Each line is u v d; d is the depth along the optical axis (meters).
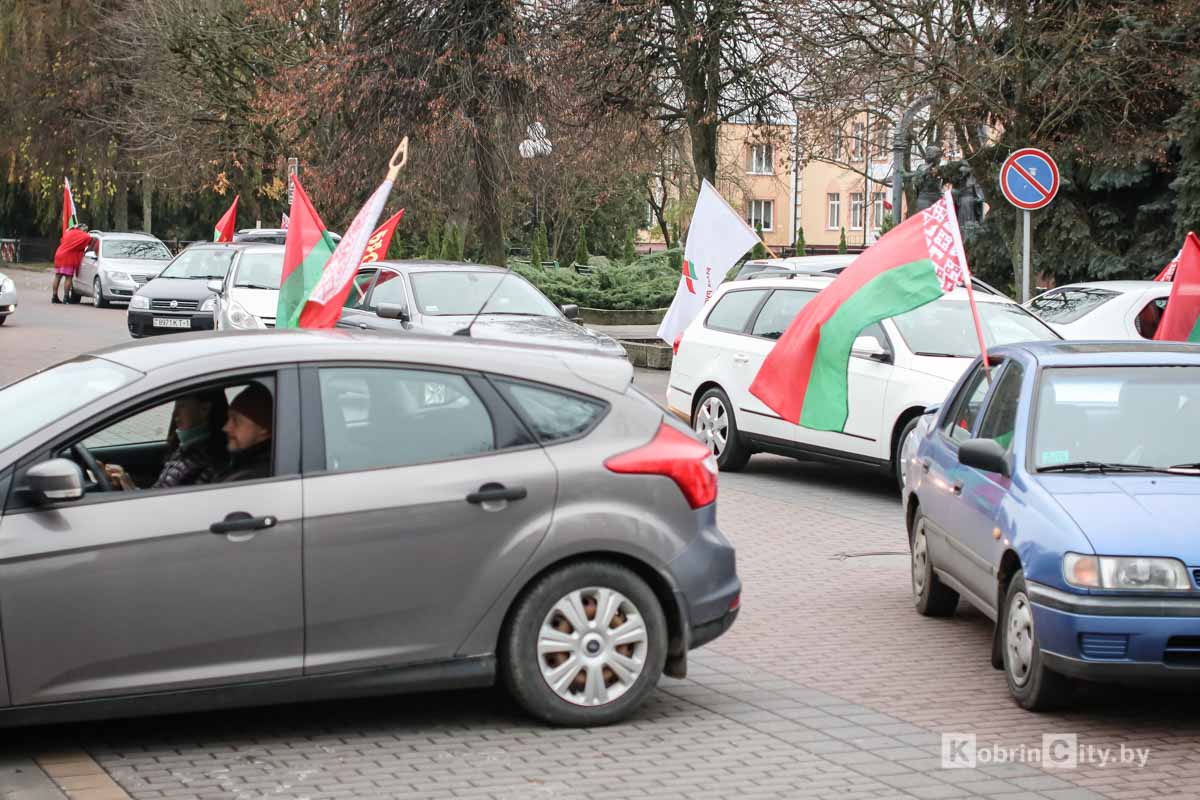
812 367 9.20
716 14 28.02
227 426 5.90
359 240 8.82
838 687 6.98
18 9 54.28
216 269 27.48
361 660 5.83
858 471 14.99
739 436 14.37
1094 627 6.11
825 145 27.86
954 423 8.46
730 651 7.68
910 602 8.95
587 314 35.91
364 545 5.80
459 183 30.95
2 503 5.50
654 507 6.19
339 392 5.95
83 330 28.95
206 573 5.62
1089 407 7.18
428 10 29.81
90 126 55.38
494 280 16.48
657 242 80.38
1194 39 23.88
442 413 6.05
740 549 10.63
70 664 5.50
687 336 15.16
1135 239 27.02
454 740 5.98
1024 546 6.52
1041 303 17.00
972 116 24.48
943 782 5.57
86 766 5.58
